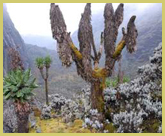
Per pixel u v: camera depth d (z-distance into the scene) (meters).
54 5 5.47
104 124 5.36
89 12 5.77
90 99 6.45
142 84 6.95
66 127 5.55
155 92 6.26
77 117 6.04
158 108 5.17
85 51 5.70
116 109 6.05
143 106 5.37
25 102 5.33
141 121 4.70
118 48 5.89
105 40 5.97
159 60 6.89
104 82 5.93
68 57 5.44
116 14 6.00
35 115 7.05
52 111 7.80
